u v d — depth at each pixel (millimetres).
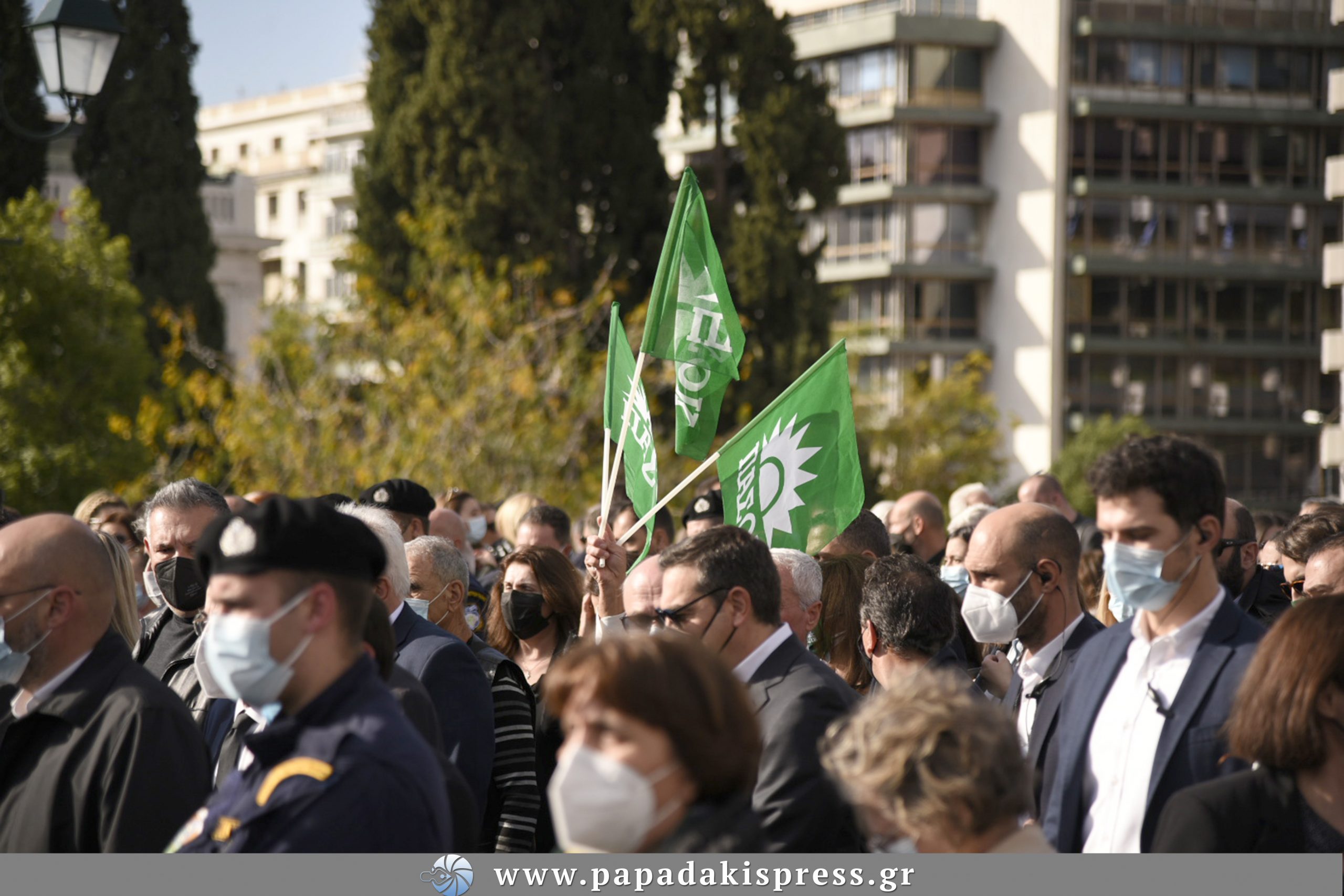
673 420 29609
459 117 33688
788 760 4688
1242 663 4477
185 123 38594
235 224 59656
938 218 62062
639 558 7000
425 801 3568
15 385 23188
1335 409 62125
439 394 27672
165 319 31484
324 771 3510
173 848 3738
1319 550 6230
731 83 34531
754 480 7223
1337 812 3971
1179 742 4461
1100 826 4605
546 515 10352
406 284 35312
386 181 35812
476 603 8898
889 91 61938
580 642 6977
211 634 3678
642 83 34938
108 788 4301
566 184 34656
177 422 32625
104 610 4703
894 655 5680
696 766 3086
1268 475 62250
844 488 7219
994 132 62406
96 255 24875
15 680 4625
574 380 29188
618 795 3021
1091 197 60469
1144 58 60750
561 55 34906
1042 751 5379
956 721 3311
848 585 6938
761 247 33281
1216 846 3965
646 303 34312
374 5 36281
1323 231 62281
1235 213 61594
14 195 25875
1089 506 50250
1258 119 61062
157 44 38250
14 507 23234
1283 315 62062
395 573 6219
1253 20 61219
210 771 4742
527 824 6230
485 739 5914
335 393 28672
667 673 3090
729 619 5059
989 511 10039
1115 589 4641
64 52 10883
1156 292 61156
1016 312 61531
